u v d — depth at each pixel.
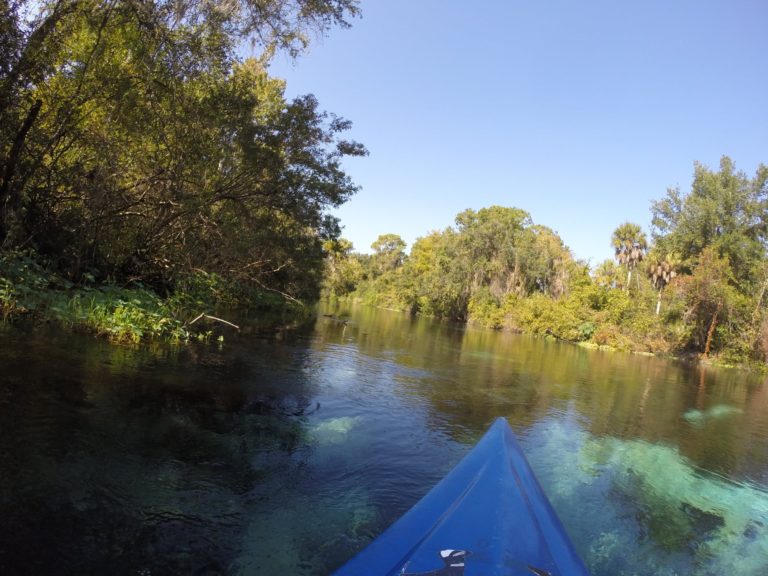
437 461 4.80
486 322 40.34
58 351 6.59
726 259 27.30
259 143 11.78
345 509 3.63
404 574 2.22
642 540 3.83
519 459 3.84
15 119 9.45
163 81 9.85
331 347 11.86
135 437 4.32
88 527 2.99
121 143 10.86
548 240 46.47
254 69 15.10
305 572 2.86
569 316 32.88
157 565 2.75
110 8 8.77
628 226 44.25
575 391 10.16
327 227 17.41
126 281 12.56
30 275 8.81
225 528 3.21
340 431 5.36
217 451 4.33
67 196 11.19
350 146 13.23
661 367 19.28
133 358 7.00
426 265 58.84
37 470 3.51
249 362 8.19
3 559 2.60
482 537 2.57
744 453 6.65
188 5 9.38
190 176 11.85
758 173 33.81
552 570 2.37
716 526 4.24
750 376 20.48
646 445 6.47
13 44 8.41
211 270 17.44
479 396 8.30
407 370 10.03
